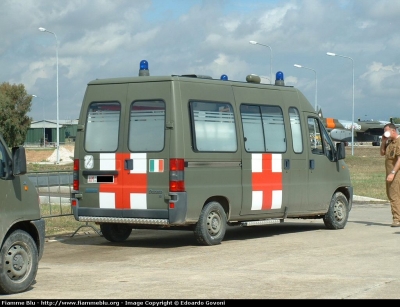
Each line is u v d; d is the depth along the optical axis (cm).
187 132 1271
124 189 1295
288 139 1495
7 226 871
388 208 2203
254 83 1442
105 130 1325
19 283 880
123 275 1005
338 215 1603
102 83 1338
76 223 1677
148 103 1284
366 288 888
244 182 1384
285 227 1680
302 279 955
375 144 8781
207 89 1325
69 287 915
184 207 1255
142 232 1616
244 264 1093
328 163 1591
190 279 964
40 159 6775
